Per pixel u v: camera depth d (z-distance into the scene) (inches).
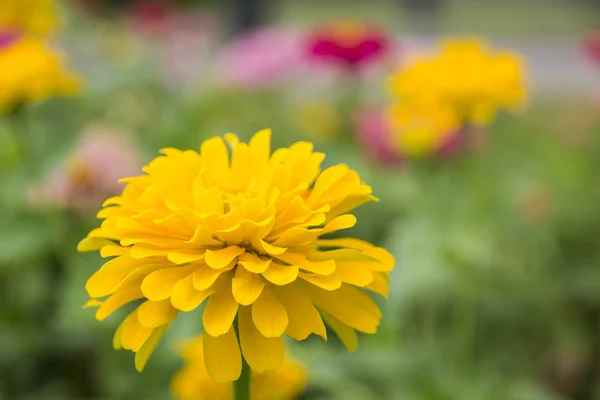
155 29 57.8
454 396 30.1
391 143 35.0
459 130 33.3
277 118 40.8
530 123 44.9
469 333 32.4
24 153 33.1
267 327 20.8
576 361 33.6
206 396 27.1
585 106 44.6
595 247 35.8
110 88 39.4
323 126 40.6
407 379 30.4
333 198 23.6
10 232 31.8
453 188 34.0
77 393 32.4
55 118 37.6
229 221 22.6
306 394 30.7
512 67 31.8
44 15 37.2
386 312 31.1
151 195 22.9
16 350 31.7
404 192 35.7
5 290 33.1
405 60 43.3
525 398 30.6
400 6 149.4
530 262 34.0
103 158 31.0
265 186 23.5
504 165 38.5
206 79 44.4
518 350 33.5
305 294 22.7
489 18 144.2
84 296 30.6
